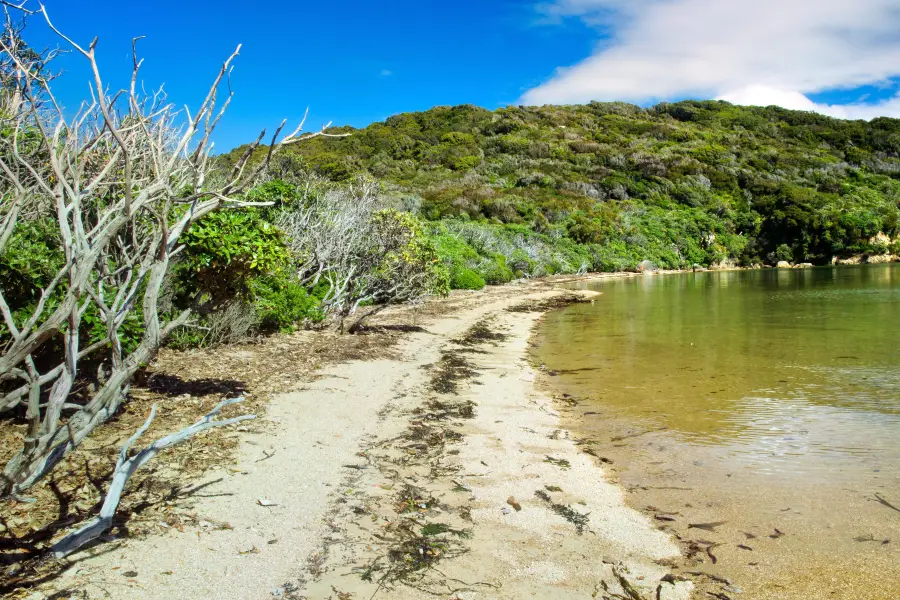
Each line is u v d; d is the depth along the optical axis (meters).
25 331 2.86
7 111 3.41
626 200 60.88
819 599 3.38
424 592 3.29
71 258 2.87
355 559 3.56
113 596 2.95
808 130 89.31
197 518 3.82
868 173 71.56
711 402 7.84
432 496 4.59
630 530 4.21
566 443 6.16
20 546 3.28
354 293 13.26
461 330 14.34
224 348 9.15
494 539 3.97
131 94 2.99
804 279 36.94
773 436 6.36
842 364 10.34
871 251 54.72
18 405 5.08
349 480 4.70
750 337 13.75
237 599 3.06
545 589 3.41
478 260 31.73
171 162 3.13
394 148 75.81
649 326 15.99
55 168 2.83
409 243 13.51
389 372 8.84
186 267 5.47
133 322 5.58
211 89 3.11
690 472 5.35
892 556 3.85
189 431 3.74
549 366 10.47
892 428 6.56
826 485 5.02
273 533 3.74
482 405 7.53
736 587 3.50
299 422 6.00
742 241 56.78
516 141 77.38
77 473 4.26
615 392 8.46
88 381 5.64
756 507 4.60
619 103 108.69
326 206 14.88
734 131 92.00
